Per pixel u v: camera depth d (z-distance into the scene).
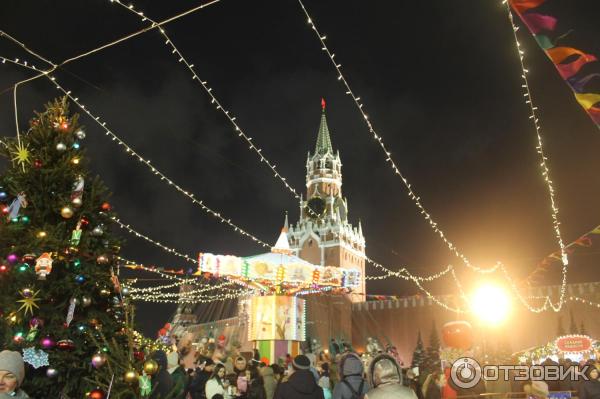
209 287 33.16
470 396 9.66
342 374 5.92
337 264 87.31
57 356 6.09
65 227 6.86
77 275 6.50
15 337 5.82
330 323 63.53
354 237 96.06
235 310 60.66
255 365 10.05
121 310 7.17
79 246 6.62
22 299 6.14
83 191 7.11
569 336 22.78
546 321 52.44
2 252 6.32
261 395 8.31
